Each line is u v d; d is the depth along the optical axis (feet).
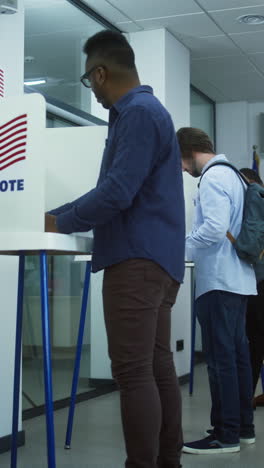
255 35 17.08
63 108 13.97
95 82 5.95
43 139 5.50
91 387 15.33
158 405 5.33
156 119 5.42
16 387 6.82
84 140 7.82
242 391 9.70
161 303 5.98
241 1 14.84
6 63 10.18
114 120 5.83
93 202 5.26
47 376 5.49
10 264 9.96
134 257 5.40
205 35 17.08
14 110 5.62
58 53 14.19
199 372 18.60
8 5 9.77
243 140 23.40
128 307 5.38
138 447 5.23
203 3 14.94
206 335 9.12
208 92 22.48
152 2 14.88
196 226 9.36
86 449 9.57
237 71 20.17
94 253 5.65
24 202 5.51
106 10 15.34
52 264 13.96
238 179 9.31
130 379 5.32
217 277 8.87
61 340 14.06
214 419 9.34
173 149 5.73
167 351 6.18
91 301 15.56
